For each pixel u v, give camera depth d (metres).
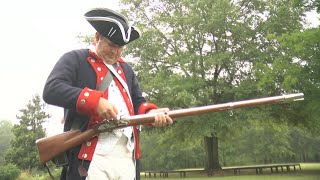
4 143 81.06
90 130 2.25
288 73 17.11
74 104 2.13
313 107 17.17
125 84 2.46
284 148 54.47
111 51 2.38
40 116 35.28
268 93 23.62
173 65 26.92
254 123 28.17
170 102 24.52
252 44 25.28
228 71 26.33
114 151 2.31
